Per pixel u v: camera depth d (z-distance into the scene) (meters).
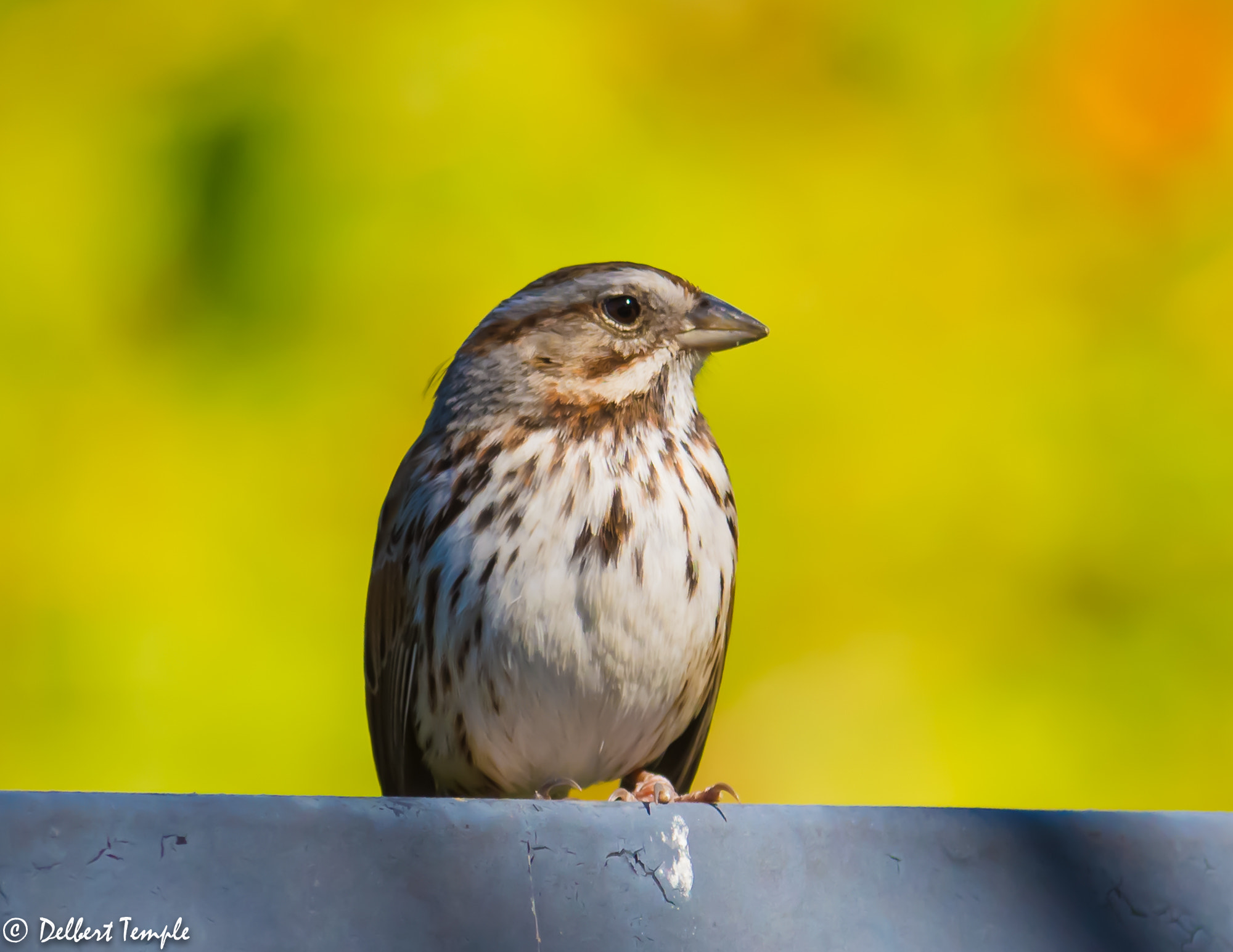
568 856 3.20
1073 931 3.21
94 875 3.19
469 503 3.28
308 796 3.19
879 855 3.21
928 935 3.21
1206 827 3.22
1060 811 3.22
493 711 3.29
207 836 3.19
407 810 3.20
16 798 3.19
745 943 3.20
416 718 3.30
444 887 3.20
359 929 3.19
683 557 3.28
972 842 3.21
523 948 3.20
